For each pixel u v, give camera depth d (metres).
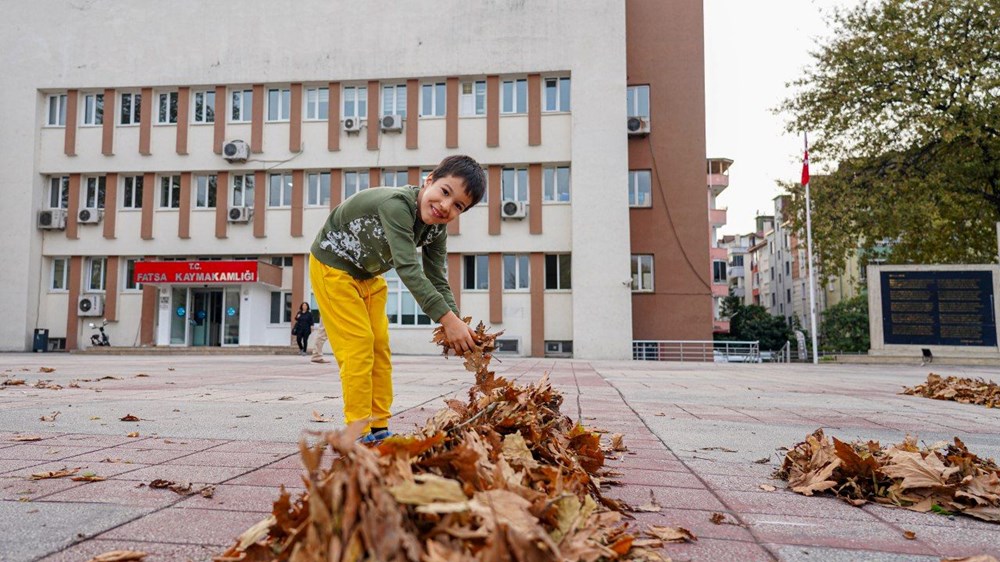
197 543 1.76
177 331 23.97
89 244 24.48
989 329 19.55
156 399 5.79
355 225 3.01
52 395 6.13
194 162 24.27
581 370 12.80
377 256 3.03
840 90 22.61
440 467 1.51
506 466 1.68
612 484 2.65
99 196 24.83
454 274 23.20
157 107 24.78
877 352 20.20
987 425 4.90
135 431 3.82
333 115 23.92
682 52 24.36
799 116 23.45
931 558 1.80
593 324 22.17
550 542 1.18
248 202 24.27
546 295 23.03
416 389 7.02
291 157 23.97
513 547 1.16
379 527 1.02
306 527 1.17
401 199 2.96
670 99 24.23
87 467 2.77
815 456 2.80
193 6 24.59
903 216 21.61
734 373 12.73
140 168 24.47
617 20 23.12
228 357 19.50
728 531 2.02
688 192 23.86
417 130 23.70
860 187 22.73
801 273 56.34
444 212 2.90
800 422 4.88
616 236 22.39
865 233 22.70
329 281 3.06
